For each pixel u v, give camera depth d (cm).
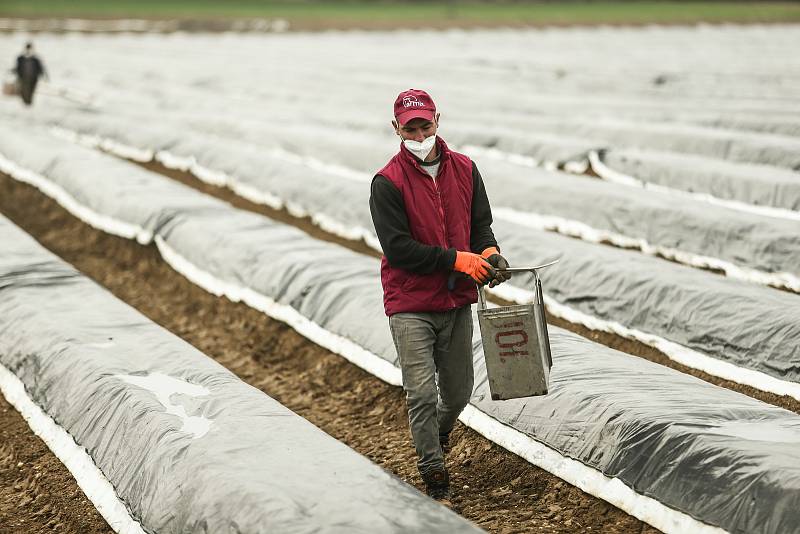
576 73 5072
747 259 1712
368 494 833
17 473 1135
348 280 1565
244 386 1125
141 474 973
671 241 1845
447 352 930
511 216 2170
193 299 1798
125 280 1970
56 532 1002
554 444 1015
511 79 4847
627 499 906
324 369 1427
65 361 1255
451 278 882
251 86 4556
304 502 821
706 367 1352
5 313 1459
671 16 11462
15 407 1277
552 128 3045
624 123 2977
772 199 2077
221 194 2647
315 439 959
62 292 1553
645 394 1027
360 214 2194
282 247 1777
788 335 1283
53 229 2342
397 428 1227
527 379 855
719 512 824
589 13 12219
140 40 8131
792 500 782
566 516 937
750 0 14425
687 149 2630
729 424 938
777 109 3177
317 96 4112
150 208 2100
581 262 1625
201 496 872
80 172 2492
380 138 2938
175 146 3003
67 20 9838
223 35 8888
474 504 984
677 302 1439
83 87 4600
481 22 10731
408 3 14088
